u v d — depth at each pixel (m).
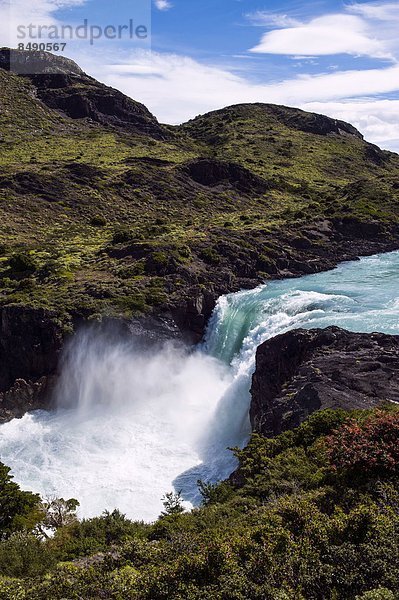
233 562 11.02
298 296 43.16
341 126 175.88
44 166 87.06
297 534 11.93
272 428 22.81
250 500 15.78
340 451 14.60
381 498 12.64
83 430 33.34
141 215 75.69
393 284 47.09
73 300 41.81
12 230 65.19
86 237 64.56
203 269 50.59
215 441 30.88
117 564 12.66
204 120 178.50
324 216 73.62
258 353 30.34
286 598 9.67
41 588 11.65
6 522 20.78
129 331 39.28
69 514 21.38
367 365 23.78
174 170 93.75
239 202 88.06
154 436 31.95
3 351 39.38
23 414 37.06
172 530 15.20
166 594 10.74
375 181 95.12
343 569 10.33
